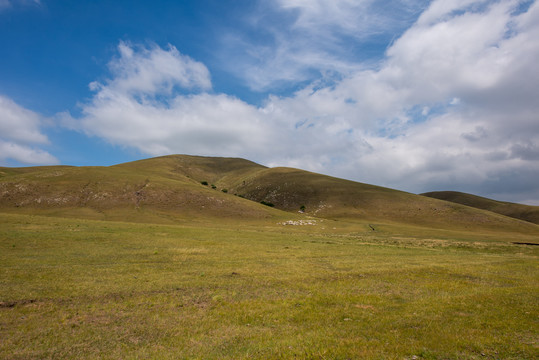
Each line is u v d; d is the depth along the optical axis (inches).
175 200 4185.5
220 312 582.9
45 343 442.3
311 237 2306.8
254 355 405.4
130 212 3604.8
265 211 4338.1
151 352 417.7
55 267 909.2
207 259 1157.1
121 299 647.8
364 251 1579.7
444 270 1053.8
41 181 4124.0
